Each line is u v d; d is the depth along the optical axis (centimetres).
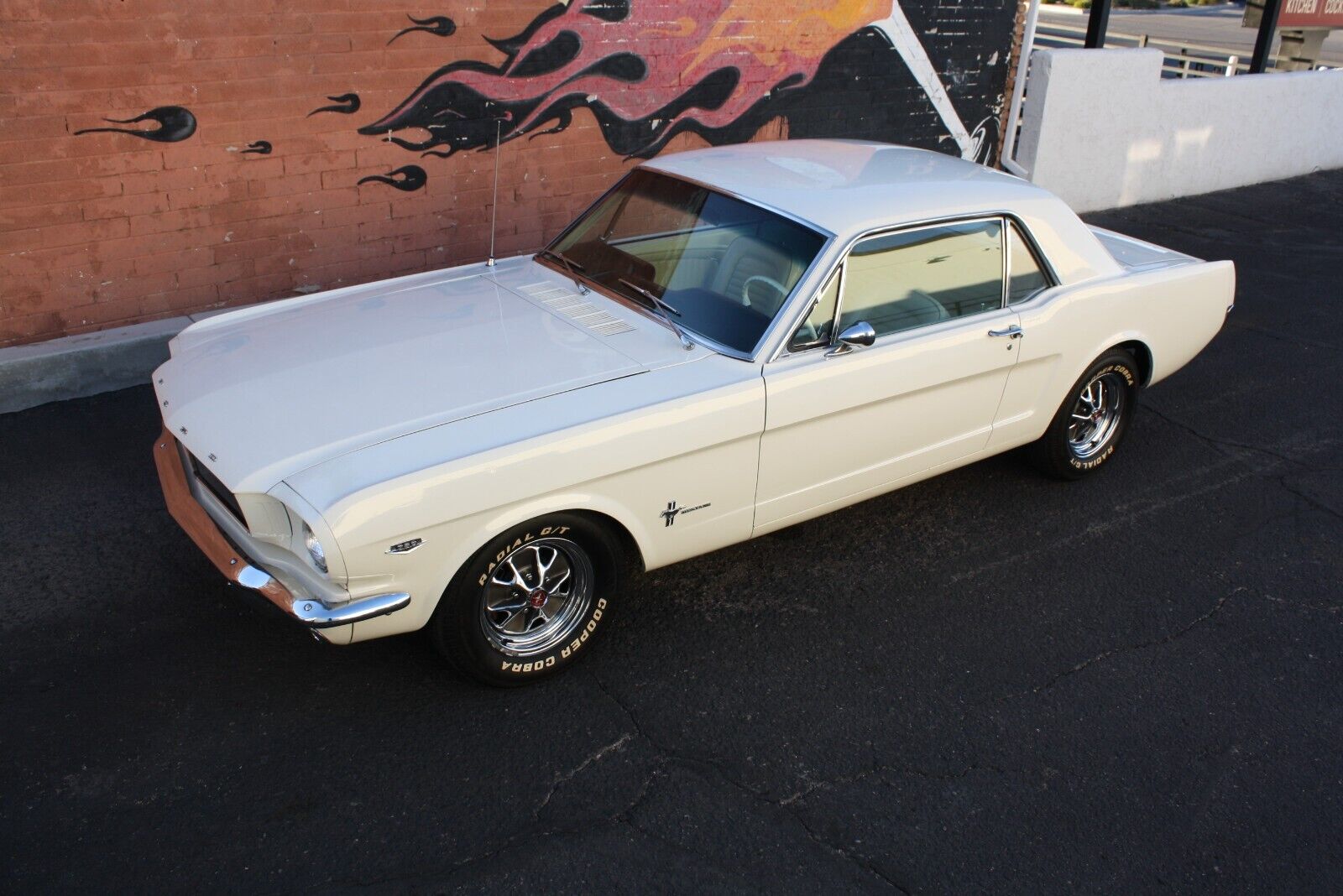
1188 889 314
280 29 595
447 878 301
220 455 337
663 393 371
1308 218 1074
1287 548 497
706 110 801
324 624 316
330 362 380
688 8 758
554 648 378
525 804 329
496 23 672
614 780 340
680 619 423
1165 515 521
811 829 326
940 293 442
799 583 452
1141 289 509
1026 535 498
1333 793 354
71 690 363
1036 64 976
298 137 624
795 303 397
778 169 466
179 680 372
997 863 319
